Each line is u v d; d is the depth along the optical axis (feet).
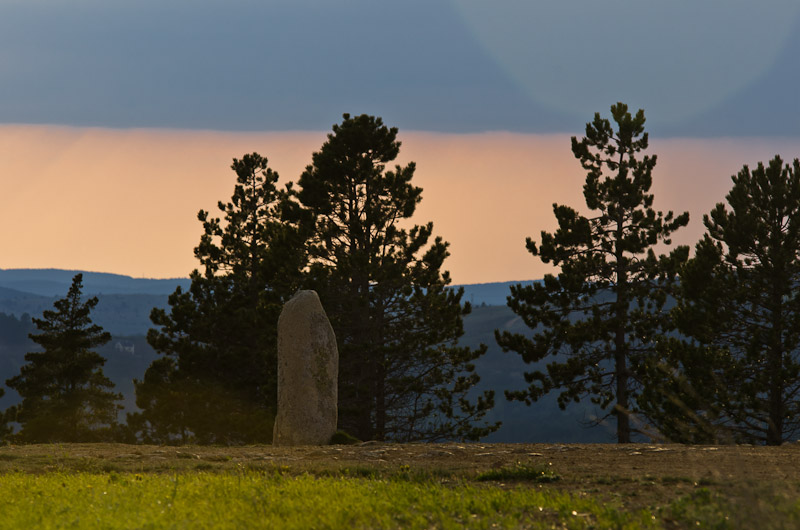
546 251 177.58
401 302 166.30
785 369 129.18
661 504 44.16
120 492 51.72
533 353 172.24
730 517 37.42
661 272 170.30
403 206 177.06
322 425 103.55
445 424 170.30
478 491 50.34
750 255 140.56
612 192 175.11
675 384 131.34
